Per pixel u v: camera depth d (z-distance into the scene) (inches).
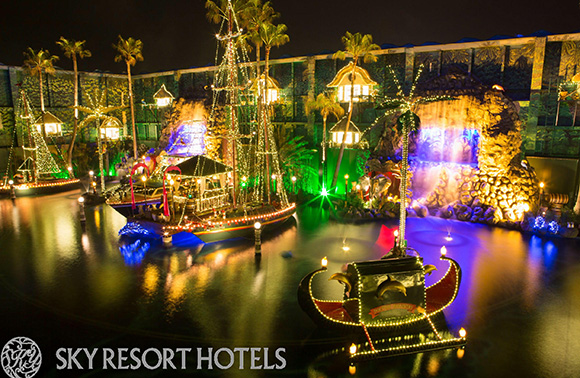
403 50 1168.2
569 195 960.9
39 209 1131.9
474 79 1064.2
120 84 1839.3
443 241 831.7
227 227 834.2
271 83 1304.1
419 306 468.8
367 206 1063.6
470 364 415.2
